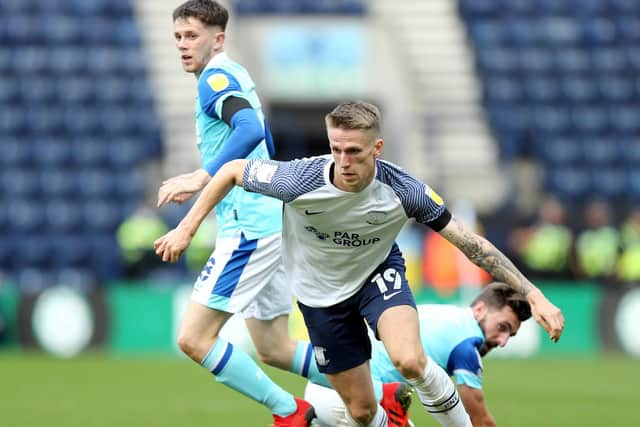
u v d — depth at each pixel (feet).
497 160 256.73
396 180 63.10
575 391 135.13
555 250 203.72
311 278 67.15
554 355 192.44
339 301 66.80
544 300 63.16
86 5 274.57
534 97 270.87
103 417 105.50
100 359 174.19
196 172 68.33
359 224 63.57
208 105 72.08
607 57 282.56
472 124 262.67
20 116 251.80
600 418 107.55
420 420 102.78
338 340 67.62
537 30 284.61
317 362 69.26
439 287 196.44
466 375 69.92
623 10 292.61
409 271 197.47
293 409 73.46
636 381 148.66
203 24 74.02
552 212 207.92
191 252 196.95
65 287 184.55
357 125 59.72
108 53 266.36
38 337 182.91
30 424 99.35
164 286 187.01
